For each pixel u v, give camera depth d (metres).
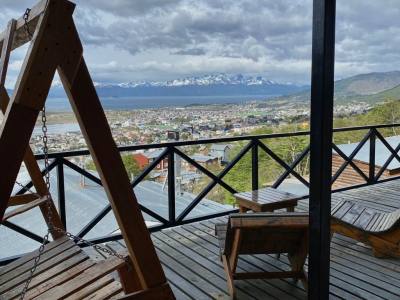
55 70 1.47
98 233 4.18
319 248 2.10
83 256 2.39
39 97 1.45
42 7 1.46
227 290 2.72
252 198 3.70
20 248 3.80
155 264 1.78
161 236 3.87
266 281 2.85
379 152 7.84
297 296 2.62
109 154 1.64
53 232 2.76
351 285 2.76
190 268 3.09
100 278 2.06
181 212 4.28
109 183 1.65
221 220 4.36
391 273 2.95
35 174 2.89
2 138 1.40
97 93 1.61
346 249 3.44
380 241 3.18
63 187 3.53
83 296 1.91
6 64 1.98
